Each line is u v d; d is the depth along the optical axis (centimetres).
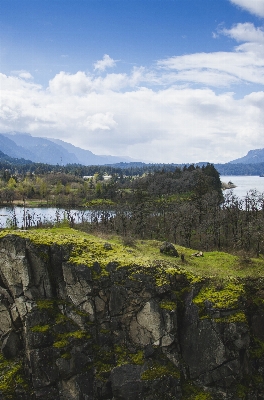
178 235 8319
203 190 11575
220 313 2933
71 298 3156
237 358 2888
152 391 2845
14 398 2914
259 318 3109
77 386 2922
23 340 3183
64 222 9688
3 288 3297
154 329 2995
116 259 3291
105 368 2952
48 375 2928
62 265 3203
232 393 2856
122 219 9531
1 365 3091
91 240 3634
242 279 3259
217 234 7556
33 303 3141
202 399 2828
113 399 2911
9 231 3531
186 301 3075
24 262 3180
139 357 2958
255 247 6744
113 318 3097
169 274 3138
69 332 3055
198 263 3866
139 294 3072
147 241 4931
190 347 2978
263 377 2967
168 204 11688
